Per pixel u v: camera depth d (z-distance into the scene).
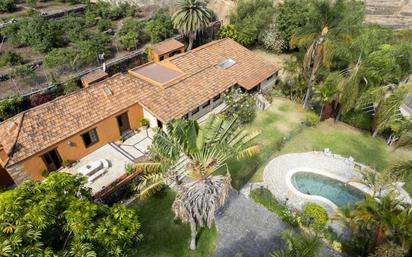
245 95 33.72
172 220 21.89
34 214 11.91
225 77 34.34
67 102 26.19
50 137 23.89
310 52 31.39
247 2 51.38
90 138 26.66
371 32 29.05
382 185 20.38
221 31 48.66
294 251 14.69
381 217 16.47
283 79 40.53
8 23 48.78
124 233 13.55
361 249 19.17
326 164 27.31
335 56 31.36
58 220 12.96
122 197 23.22
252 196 23.50
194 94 30.80
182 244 20.42
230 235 20.89
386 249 16.33
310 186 25.31
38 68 38.31
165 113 28.05
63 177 14.95
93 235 12.55
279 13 47.22
